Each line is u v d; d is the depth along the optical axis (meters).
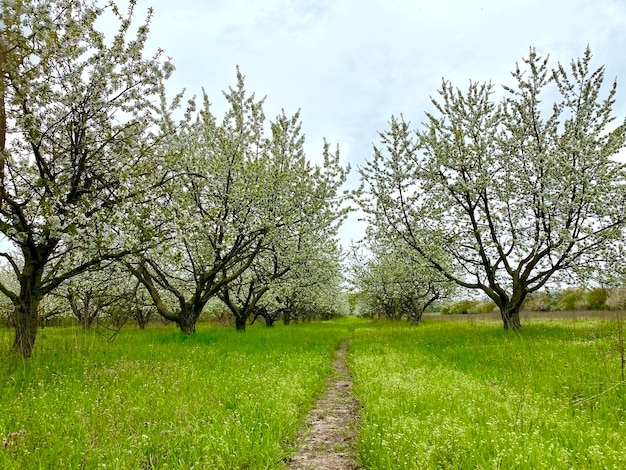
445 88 21.55
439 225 21.34
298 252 21.75
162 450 5.08
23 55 9.61
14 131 10.51
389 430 5.61
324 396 9.75
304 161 21.86
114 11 11.32
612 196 17.78
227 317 38.47
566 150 18.36
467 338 18.17
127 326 29.67
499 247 20.27
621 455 4.33
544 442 4.88
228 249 20.05
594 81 19.03
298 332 25.20
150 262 16.47
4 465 4.07
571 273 20.36
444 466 4.58
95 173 12.12
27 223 10.94
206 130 19.22
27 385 7.79
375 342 19.33
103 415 5.90
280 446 5.83
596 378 8.23
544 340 15.17
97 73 10.70
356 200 21.41
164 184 13.28
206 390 7.84
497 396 7.27
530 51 19.95
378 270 38.00
